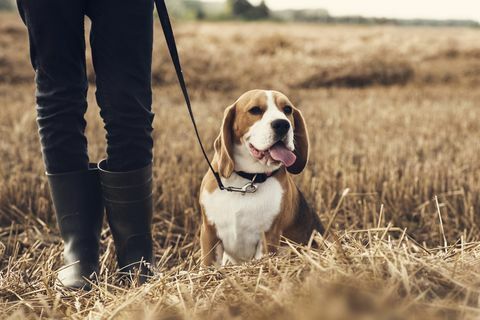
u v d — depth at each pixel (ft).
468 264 5.45
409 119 17.51
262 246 7.43
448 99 23.61
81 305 5.92
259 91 7.67
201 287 5.60
